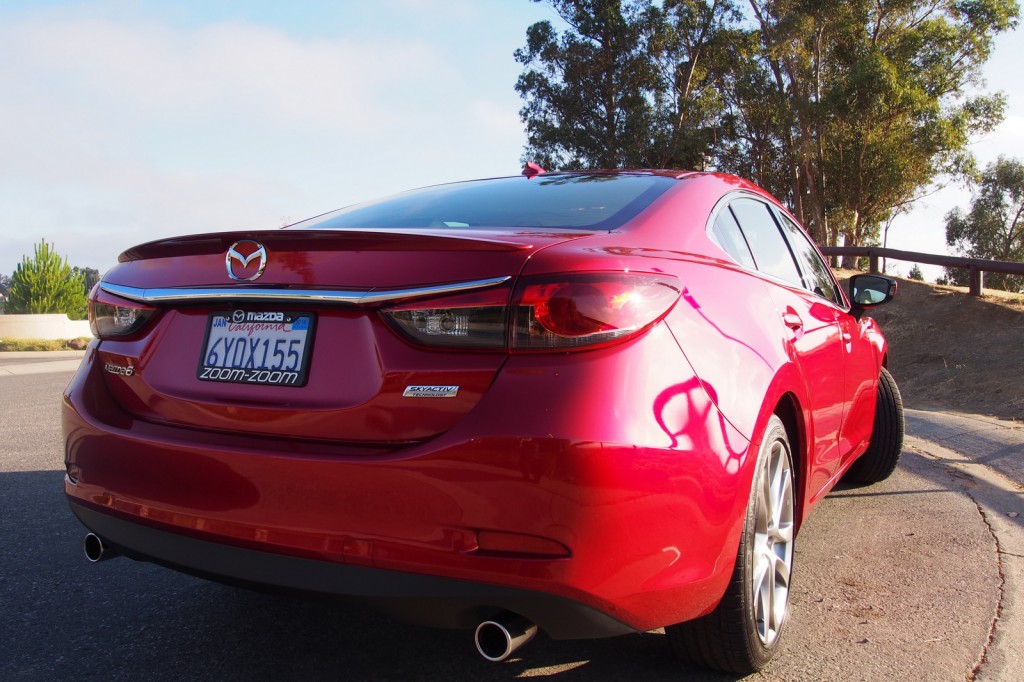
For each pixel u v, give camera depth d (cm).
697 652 212
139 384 213
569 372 166
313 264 189
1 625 246
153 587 282
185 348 209
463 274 174
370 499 171
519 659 228
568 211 234
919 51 3412
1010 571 307
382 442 175
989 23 3325
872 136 3266
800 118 3394
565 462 160
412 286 177
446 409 170
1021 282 3047
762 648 216
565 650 234
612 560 164
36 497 392
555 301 167
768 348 223
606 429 162
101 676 215
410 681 214
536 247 177
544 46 4312
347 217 277
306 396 186
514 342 168
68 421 221
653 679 216
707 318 199
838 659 231
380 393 177
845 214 3466
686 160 4141
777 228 307
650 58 4191
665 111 4194
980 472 481
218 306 205
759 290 243
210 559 189
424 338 175
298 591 179
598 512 161
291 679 215
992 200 5488
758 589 215
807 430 256
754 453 199
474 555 165
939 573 305
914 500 412
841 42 3447
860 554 326
